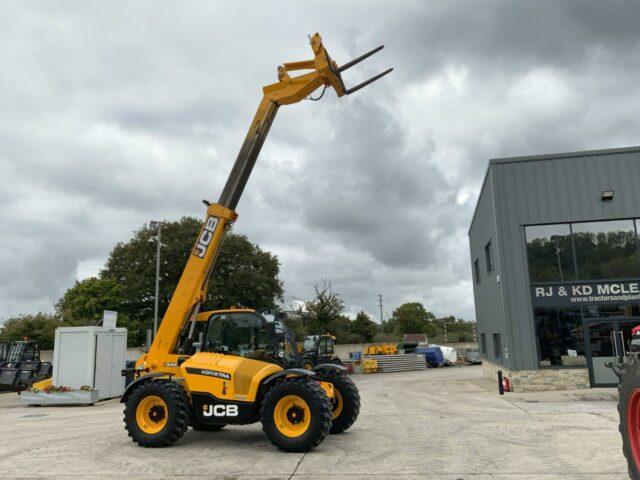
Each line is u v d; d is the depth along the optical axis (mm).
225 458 7430
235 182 9977
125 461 7371
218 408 8266
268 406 7824
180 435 8250
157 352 9219
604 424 10031
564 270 17234
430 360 44312
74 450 8344
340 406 9258
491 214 19031
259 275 47969
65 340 17922
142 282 46406
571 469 6551
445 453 7598
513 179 17812
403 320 84375
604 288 16891
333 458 7316
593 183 17344
